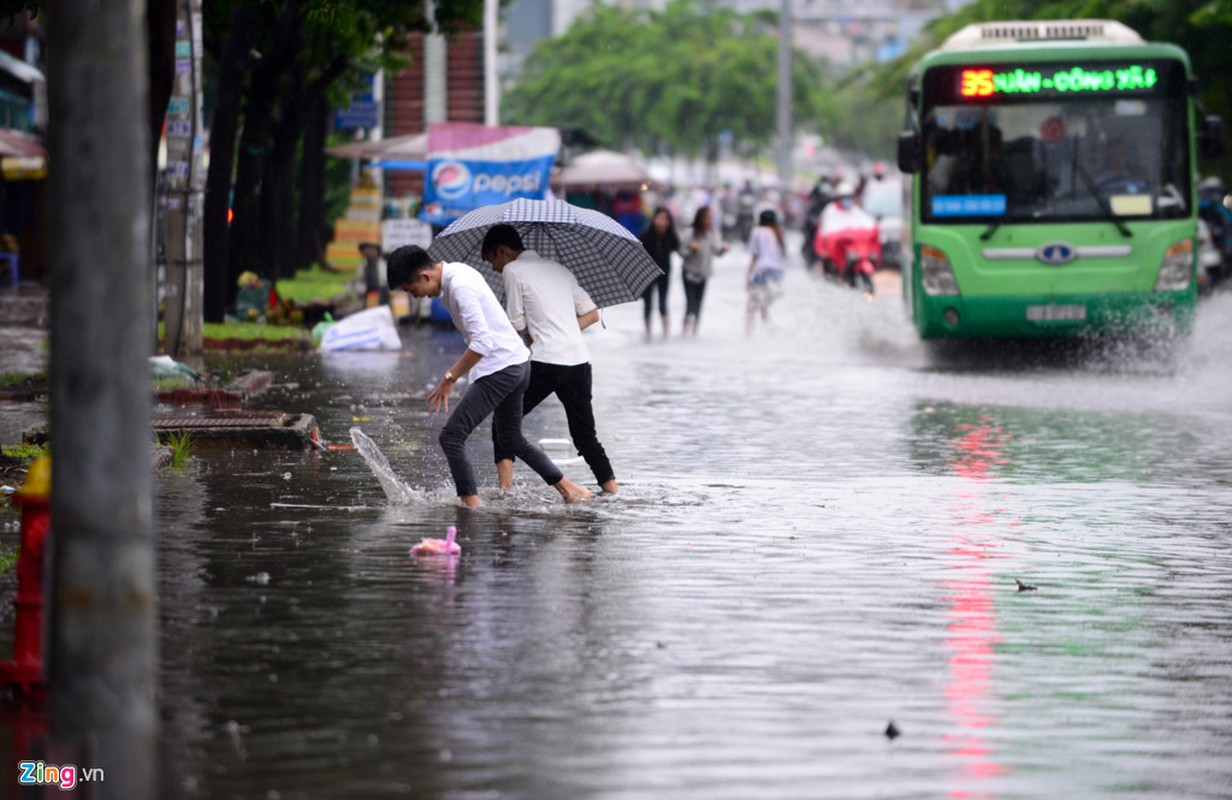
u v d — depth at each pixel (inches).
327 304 2637.8
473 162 2596.0
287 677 658.8
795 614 774.5
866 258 3314.5
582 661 687.7
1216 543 971.3
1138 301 2111.2
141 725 481.7
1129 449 1380.4
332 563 869.2
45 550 611.8
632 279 1178.6
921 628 754.8
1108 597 827.4
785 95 6845.5
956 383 1929.1
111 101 465.7
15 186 3969.0
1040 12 3661.4
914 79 2196.1
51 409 477.7
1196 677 685.3
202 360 1829.5
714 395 1784.0
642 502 1080.8
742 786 542.6
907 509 1071.6
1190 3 3326.8
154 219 1636.3
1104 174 2122.3
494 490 1112.8
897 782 549.3
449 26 2770.7
